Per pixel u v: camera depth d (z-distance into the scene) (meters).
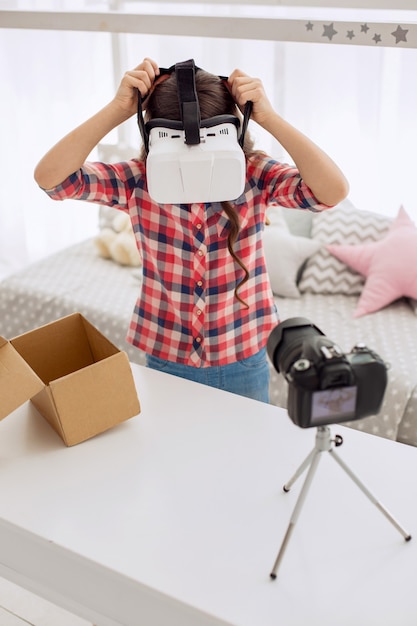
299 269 2.84
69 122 3.17
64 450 1.38
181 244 1.55
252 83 1.40
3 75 3.18
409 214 2.83
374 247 2.70
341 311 2.65
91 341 1.59
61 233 3.52
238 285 1.55
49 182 1.45
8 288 2.83
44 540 1.17
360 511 1.21
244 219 1.55
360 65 2.59
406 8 1.53
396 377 2.23
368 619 1.02
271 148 2.82
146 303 1.65
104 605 1.18
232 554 1.13
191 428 1.43
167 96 1.39
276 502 1.24
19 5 2.00
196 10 1.82
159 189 1.30
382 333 2.48
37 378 1.35
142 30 1.81
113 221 3.04
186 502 1.24
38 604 1.94
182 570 1.11
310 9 1.63
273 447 1.37
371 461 1.32
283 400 2.36
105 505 1.24
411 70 2.54
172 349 1.64
